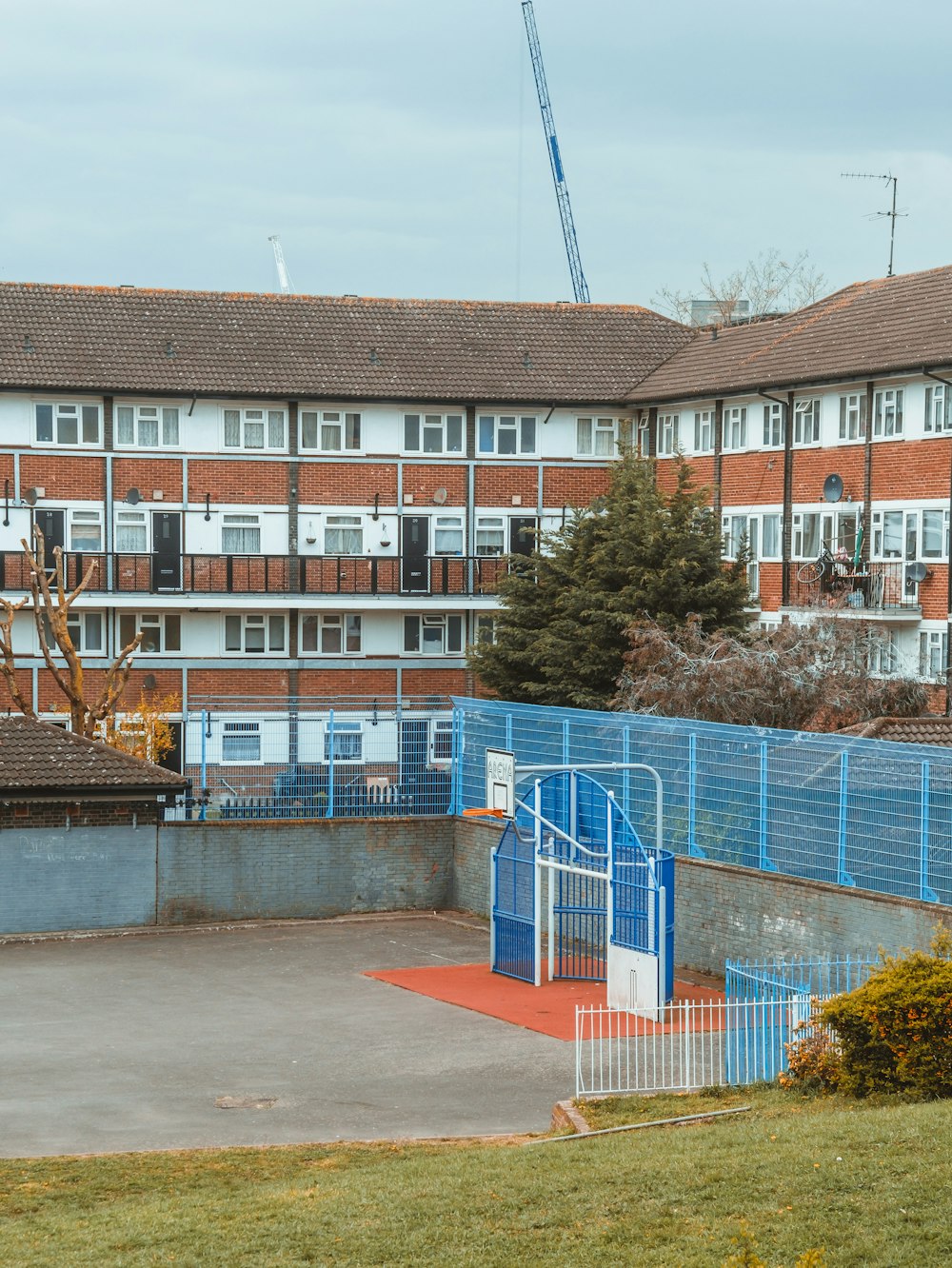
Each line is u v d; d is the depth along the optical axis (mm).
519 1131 18156
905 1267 11516
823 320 46844
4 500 47188
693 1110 17297
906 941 23469
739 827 27188
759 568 46469
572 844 27234
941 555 40500
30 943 31188
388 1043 23016
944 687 39656
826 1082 17500
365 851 34375
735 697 33969
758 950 26422
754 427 46688
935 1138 13891
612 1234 12594
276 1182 15422
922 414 41156
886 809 24266
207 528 48688
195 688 48719
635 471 41781
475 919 33812
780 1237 12203
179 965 29141
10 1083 20828
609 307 54312
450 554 50438
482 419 50562
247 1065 21781
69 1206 14930
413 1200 13836
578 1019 19375
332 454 49500
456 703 35094
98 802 32250
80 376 47188
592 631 38719
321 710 49219
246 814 34219
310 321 51094
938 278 44500
